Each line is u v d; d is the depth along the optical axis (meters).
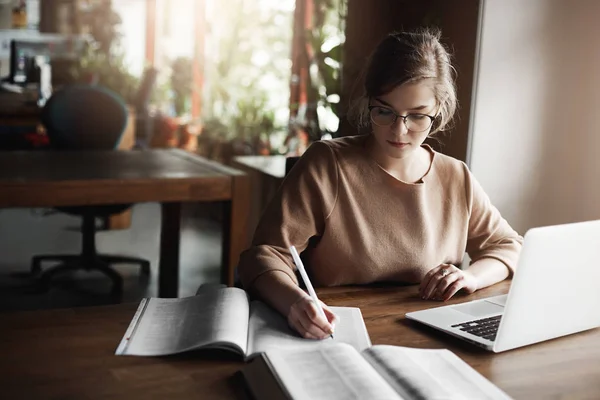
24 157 3.28
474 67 2.36
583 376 1.16
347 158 1.65
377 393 0.96
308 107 3.81
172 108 7.61
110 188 2.82
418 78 1.46
